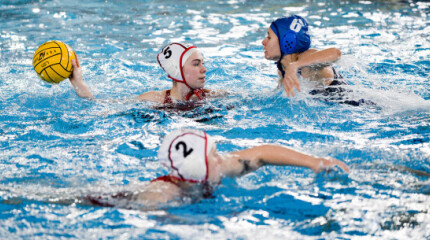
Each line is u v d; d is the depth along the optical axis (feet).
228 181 29.76
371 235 25.08
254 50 70.03
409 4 99.14
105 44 72.84
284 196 28.96
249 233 25.22
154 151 36.45
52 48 46.06
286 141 37.45
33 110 45.70
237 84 54.80
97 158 35.14
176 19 89.40
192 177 28.48
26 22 86.12
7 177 32.04
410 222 26.00
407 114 42.93
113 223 26.21
